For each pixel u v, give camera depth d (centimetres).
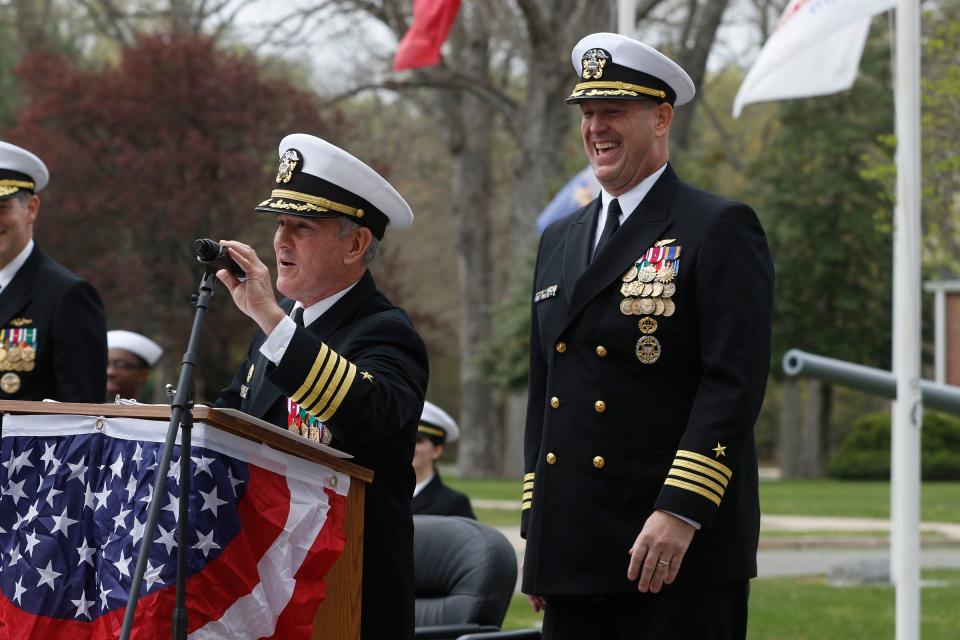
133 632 371
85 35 4128
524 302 3191
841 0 887
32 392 638
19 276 647
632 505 461
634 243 474
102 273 2788
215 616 380
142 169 2748
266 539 392
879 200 3512
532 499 485
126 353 849
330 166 460
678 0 3303
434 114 3731
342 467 421
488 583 634
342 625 423
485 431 3809
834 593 1269
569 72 3028
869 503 2509
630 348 466
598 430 468
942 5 1652
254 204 2803
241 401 493
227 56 2995
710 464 438
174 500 375
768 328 457
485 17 3166
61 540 392
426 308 4962
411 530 466
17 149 647
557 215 1591
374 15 2895
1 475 406
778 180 3581
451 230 4750
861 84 3531
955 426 3688
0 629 400
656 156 484
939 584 1365
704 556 455
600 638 477
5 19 4047
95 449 391
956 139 1608
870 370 846
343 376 420
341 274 468
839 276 3609
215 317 2784
